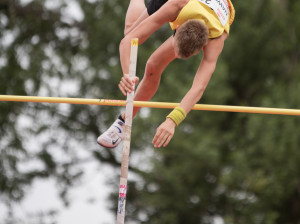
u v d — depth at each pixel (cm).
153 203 4047
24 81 4425
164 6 1474
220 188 4131
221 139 4081
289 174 3806
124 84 1452
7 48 4488
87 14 4547
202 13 1464
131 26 1567
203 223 4244
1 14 4575
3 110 4391
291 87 4100
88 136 4788
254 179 3750
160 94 4006
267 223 3775
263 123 3862
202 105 1606
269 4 4353
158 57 1588
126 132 1448
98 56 4612
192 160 4019
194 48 1419
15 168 4434
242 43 4384
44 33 4619
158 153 4009
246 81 4591
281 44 4472
